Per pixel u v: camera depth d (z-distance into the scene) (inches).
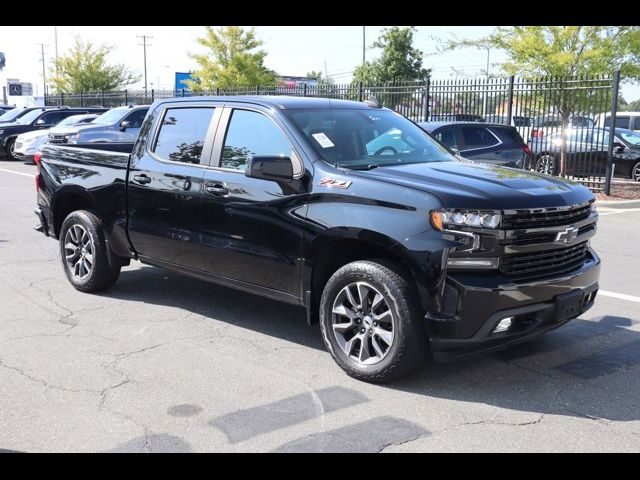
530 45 665.6
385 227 168.2
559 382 179.3
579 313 182.2
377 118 222.2
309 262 186.1
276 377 181.3
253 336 215.8
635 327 227.0
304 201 186.4
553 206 169.2
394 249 166.7
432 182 171.9
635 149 700.0
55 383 175.8
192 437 147.1
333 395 169.6
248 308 246.7
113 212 247.0
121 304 250.2
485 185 170.6
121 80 1857.8
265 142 203.2
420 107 715.4
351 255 186.7
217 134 216.5
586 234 183.0
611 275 302.4
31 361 191.3
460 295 160.2
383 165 194.2
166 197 225.5
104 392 170.4
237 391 171.8
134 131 765.3
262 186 196.5
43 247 357.1
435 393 171.3
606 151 629.3
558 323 176.6
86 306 247.3
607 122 912.3
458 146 502.0
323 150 193.0
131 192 239.0
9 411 159.2
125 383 176.2
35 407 161.5
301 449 142.1
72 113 980.6
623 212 504.1
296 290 192.9
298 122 199.3
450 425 153.6
